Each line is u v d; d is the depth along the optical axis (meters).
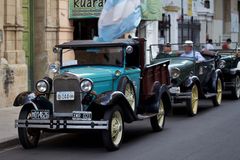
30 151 10.88
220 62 18.97
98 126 10.31
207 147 10.95
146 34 26.14
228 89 20.30
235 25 43.56
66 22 20.50
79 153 10.55
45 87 10.81
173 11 31.00
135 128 13.77
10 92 16.89
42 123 10.59
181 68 15.64
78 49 12.01
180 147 10.98
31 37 19.52
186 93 15.52
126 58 11.80
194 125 14.01
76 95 10.55
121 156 10.16
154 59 16.88
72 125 10.38
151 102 12.75
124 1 17.97
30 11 19.45
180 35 32.25
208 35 36.56
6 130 12.66
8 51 17.16
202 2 36.22
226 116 15.68
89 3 20.39
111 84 11.23
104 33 17.66
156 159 9.84
